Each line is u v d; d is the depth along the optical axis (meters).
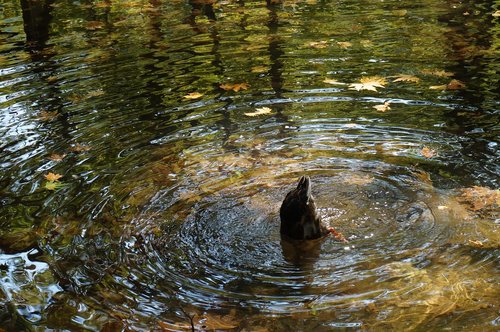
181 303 3.82
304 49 6.00
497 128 4.80
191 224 4.22
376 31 6.30
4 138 4.95
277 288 3.88
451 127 4.85
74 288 3.90
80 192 4.45
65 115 5.18
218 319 3.75
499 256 3.96
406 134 4.82
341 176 4.50
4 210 4.35
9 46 6.48
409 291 3.83
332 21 6.60
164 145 4.81
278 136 4.86
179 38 6.39
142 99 5.34
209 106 5.21
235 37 6.33
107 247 4.11
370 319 3.72
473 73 5.46
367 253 4.02
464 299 3.78
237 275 3.95
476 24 6.34
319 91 5.32
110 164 4.66
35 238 4.17
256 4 7.27
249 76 5.58
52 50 6.30
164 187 4.47
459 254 3.99
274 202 4.34
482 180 4.41
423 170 4.51
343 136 4.83
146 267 4.00
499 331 3.64
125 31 6.66
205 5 7.33
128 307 3.81
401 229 4.14
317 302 3.80
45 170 4.63
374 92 5.27
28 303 3.84
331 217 4.23
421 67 5.58
